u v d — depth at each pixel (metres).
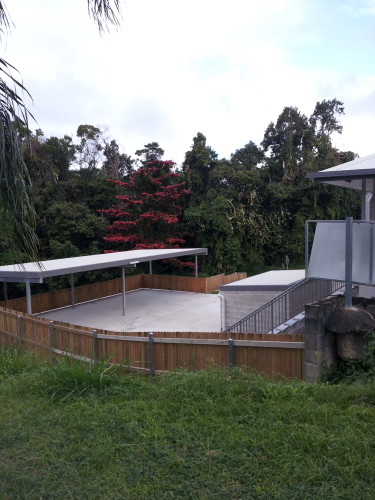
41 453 3.87
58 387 5.40
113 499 3.15
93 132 37.06
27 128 3.60
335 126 36.53
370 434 3.78
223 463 3.55
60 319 16.27
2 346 9.21
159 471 3.48
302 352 6.11
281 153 33.97
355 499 2.96
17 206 3.56
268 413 4.34
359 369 5.91
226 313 13.85
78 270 14.20
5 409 4.98
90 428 4.31
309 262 6.97
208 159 32.53
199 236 29.17
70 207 26.95
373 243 6.25
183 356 6.77
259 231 30.16
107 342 7.42
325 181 9.45
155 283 23.52
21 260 3.86
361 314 6.04
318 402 4.64
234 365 6.41
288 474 3.31
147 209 29.23
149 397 5.13
